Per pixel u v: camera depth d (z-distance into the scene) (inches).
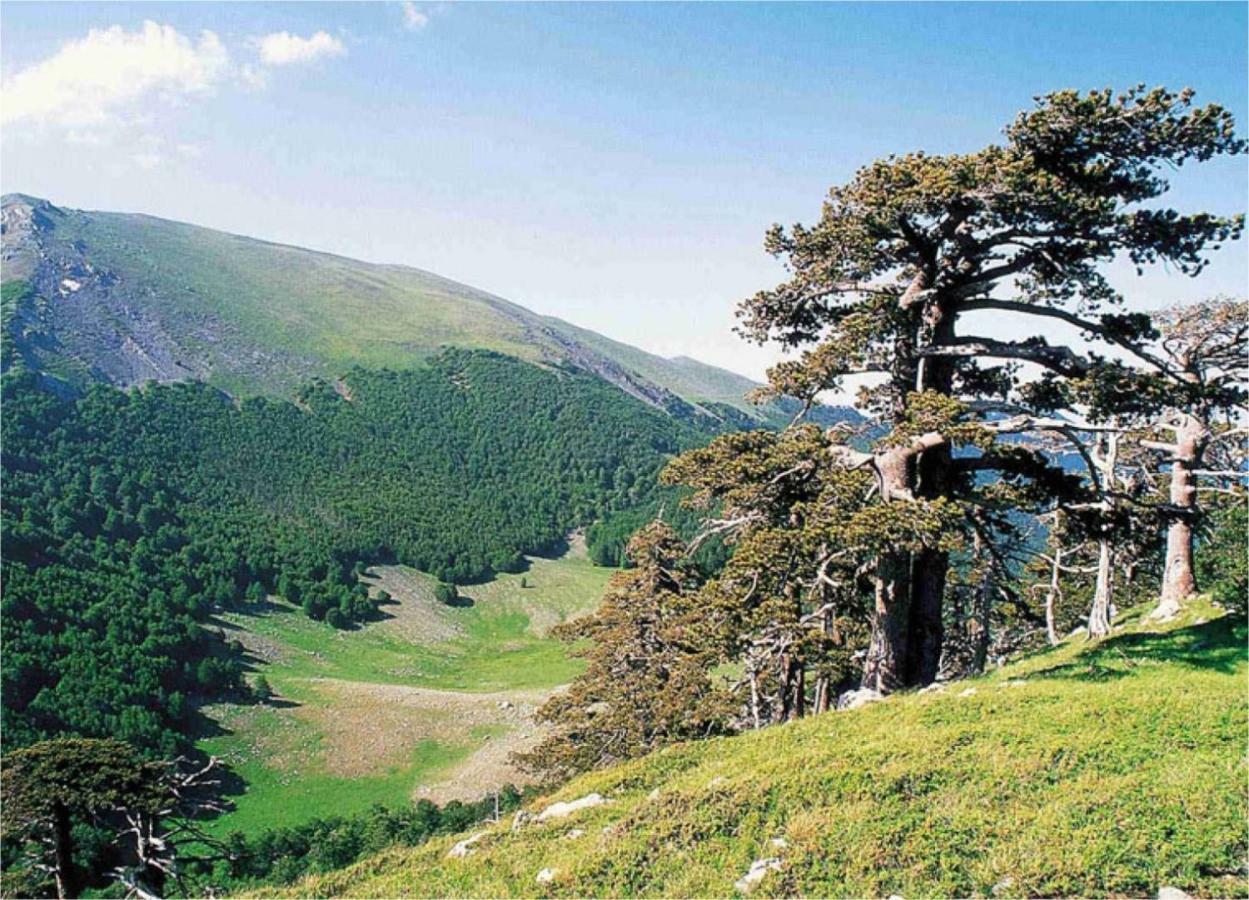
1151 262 745.6
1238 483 1205.7
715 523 884.0
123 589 5364.2
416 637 6451.8
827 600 934.4
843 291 845.8
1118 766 465.4
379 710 4421.8
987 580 1172.5
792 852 431.8
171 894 1625.2
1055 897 362.6
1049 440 836.0
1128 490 1114.1
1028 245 773.3
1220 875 358.9
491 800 3024.1
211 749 3875.5
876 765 512.7
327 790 3572.8
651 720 1391.5
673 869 453.1
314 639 5999.0
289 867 2503.7
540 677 5516.7
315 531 7770.7
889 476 810.2
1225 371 924.0
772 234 853.8
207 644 5221.5
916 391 767.1
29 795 1439.5
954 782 471.2
